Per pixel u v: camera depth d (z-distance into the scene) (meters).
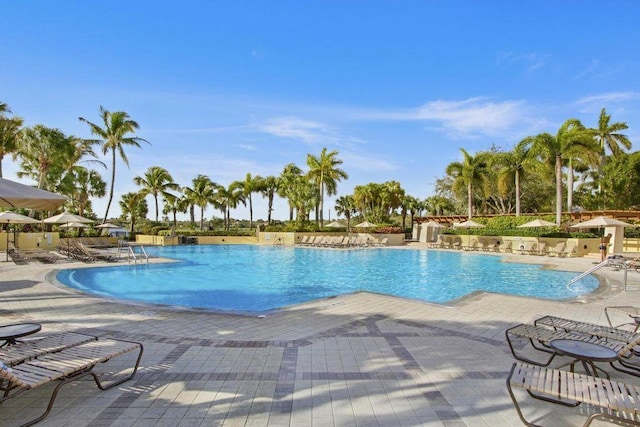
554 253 21.53
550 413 3.26
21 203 6.51
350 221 57.88
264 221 52.38
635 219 26.39
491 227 29.14
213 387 3.74
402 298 8.54
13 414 3.16
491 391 3.71
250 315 6.83
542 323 5.17
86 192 34.09
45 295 8.58
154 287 12.36
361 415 3.20
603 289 10.16
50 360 3.47
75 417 3.12
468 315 6.98
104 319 6.48
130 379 3.90
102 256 17.81
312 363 4.44
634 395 2.86
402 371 4.21
